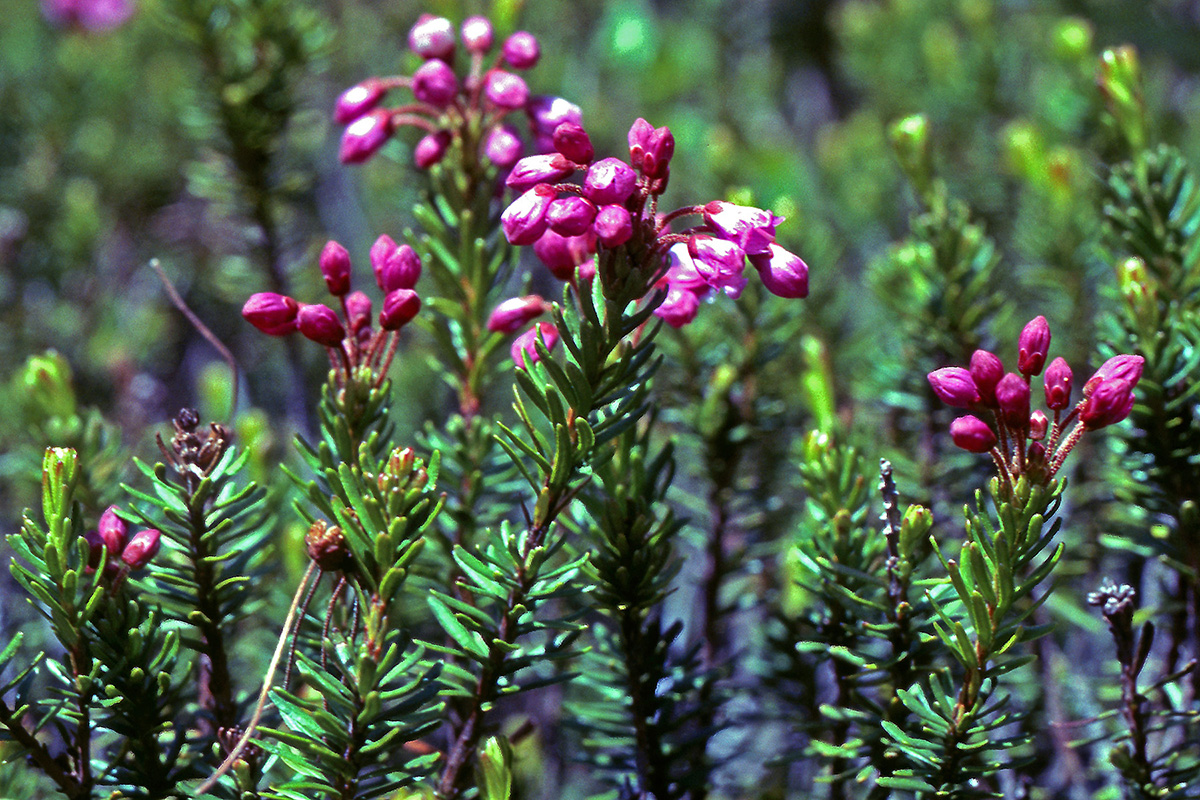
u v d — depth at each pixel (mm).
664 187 435
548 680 445
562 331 435
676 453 548
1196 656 476
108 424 580
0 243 694
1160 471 476
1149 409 473
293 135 710
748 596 510
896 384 532
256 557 465
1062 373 433
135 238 785
